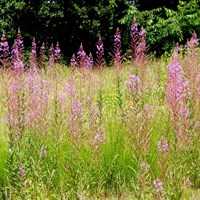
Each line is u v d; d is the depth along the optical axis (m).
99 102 6.30
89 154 5.24
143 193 4.57
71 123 4.95
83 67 7.81
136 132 4.65
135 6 23.50
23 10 25.17
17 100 5.10
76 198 4.85
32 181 4.91
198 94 5.51
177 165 4.71
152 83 7.75
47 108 5.64
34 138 5.22
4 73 5.89
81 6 26.22
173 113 4.59
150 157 5.29
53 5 25.64
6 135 5.74
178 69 4.94
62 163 5.18
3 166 5.21
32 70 7.57
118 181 5.34
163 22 20.44
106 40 26.06
